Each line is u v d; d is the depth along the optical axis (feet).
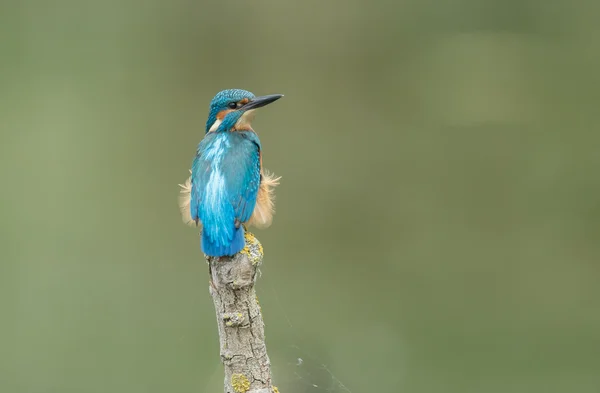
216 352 37.58
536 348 37.93
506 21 79.71
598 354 36.86
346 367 36.22
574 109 64.75
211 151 22.86
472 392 34.53
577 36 78.02
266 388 19.77
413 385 35.55
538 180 54.54
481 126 63.05
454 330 39.32
